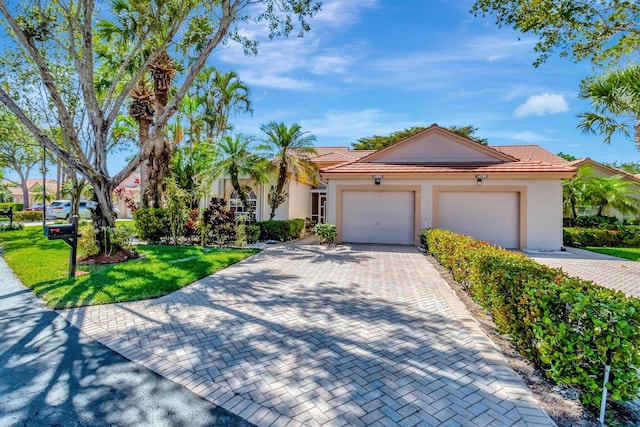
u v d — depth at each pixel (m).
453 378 3.46
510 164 14.44
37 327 4.91
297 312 5.57
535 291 3.42
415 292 6.86
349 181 15.12
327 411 2.93
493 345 4.27
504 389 3.25
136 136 23.28
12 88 14.73
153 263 9.48
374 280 7.93
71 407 3.03
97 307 5.82
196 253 11.44
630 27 8.57
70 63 14.96
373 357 3.94
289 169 16.67
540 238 13.42
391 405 3.01
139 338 4.51
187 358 3.94
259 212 18.97
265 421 2.82
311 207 24.59
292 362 3.82
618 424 2.73
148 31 10.17
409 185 14.54
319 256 11.51
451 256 7.91
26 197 37.72
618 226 16.08
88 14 9.16
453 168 14.27
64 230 7.58
